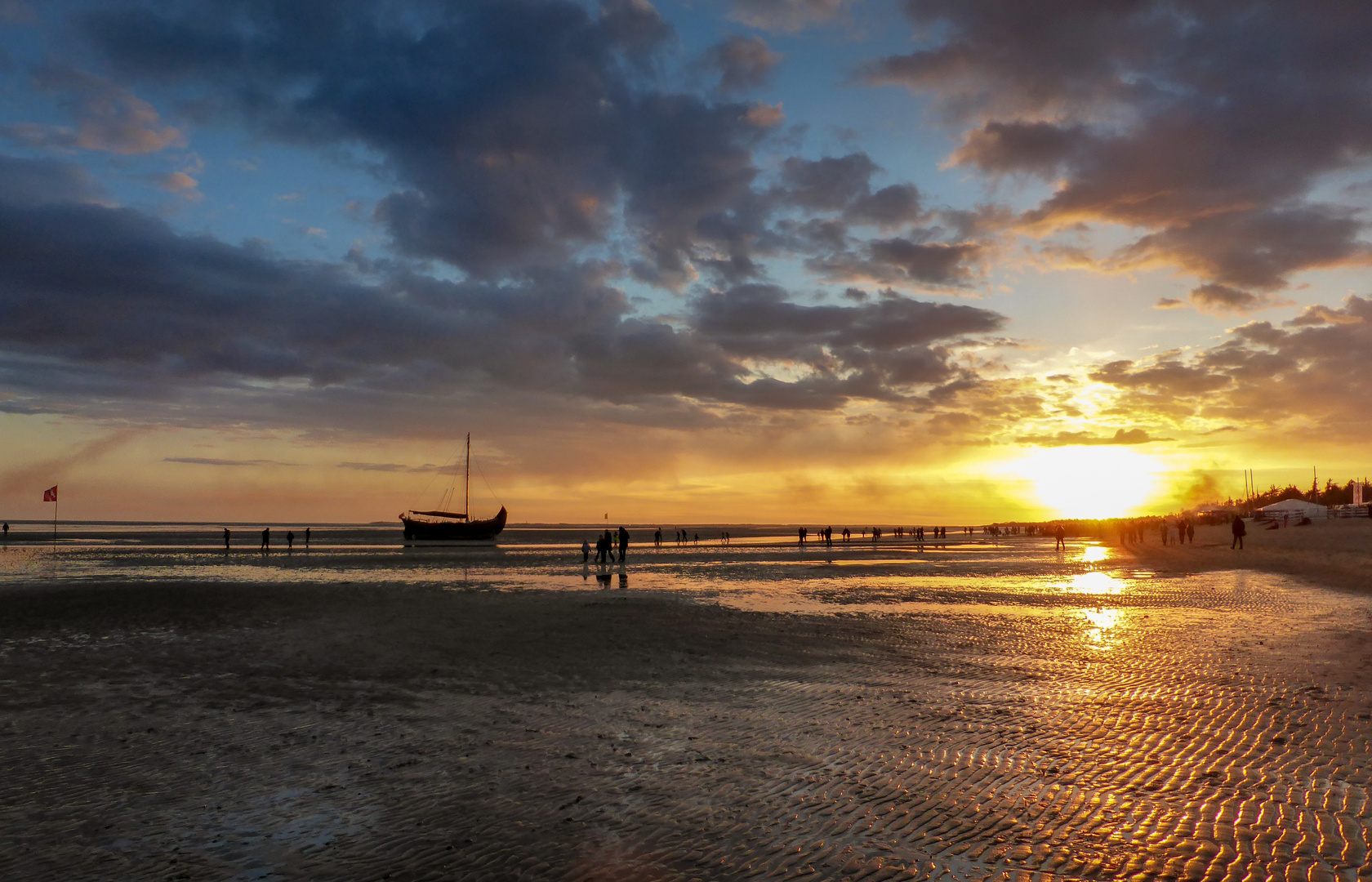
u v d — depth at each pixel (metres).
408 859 5.61
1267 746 8.11
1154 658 13.64
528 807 6.62
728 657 14.08
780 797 6.79
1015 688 11.38
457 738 8.81
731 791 6.97
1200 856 5.45
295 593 25.61
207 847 5.86
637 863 5.48
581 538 114.69
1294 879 5.07
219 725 9.44
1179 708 9.91
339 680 12.12
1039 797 6.71
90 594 24.80
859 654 14.42
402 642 15.84
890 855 5.54
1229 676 11.88
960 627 18.02
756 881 5.16
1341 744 8.14
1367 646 14.62
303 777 7.46
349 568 41.97
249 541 90.69
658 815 6.39
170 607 21.59
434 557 55.78
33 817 6.45
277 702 10.65
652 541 96.38
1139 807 6.44
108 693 11.20
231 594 25.08
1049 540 96.62
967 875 5.20
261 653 14.51
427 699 10.83
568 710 10.16
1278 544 48.84
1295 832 5.82
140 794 7.02
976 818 6.24
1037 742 8.46
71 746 8.52
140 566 43.62
